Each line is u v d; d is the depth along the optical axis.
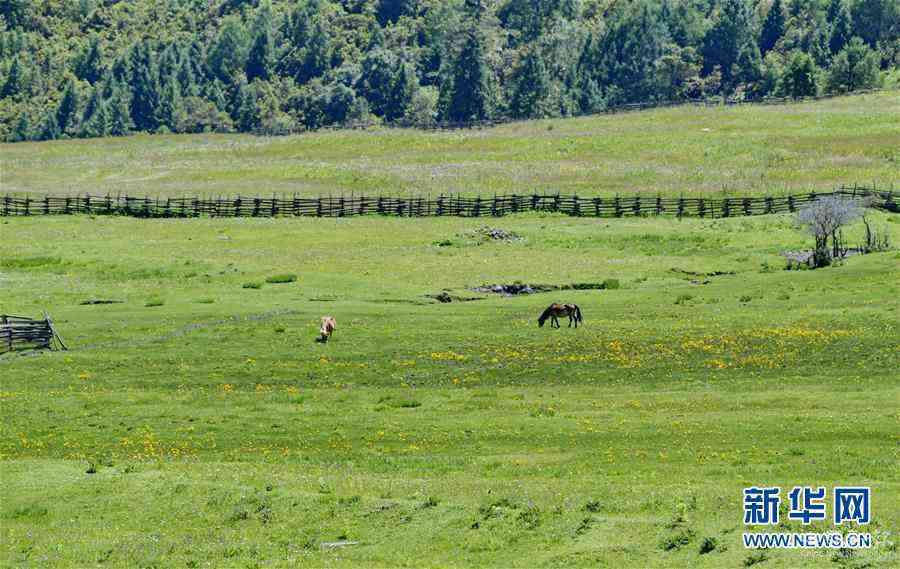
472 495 55.56
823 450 63.34
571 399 80.12
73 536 53.88
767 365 87.06
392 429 73.62
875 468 58.34
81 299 125.81
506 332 102.31
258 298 122.00
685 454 64.00
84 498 59.47
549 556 46.81
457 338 100.75
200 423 76.94
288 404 81.56
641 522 49.12
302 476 61.81
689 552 45.53
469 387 85.81
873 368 84.25
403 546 49.88
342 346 99.06
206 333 105.25
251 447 71.00
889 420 69.38
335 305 116.62
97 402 83.12
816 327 97.56
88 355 99.12
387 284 128.62
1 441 74.00
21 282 134.38
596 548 47.03
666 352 92.38
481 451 67.69
